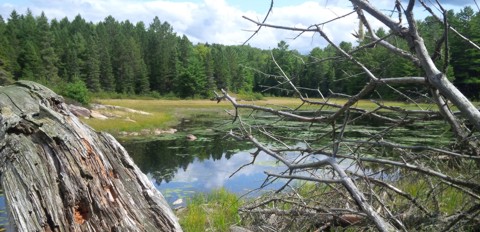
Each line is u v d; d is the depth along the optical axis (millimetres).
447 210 4070
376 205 4133
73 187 3119
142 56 81250
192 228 5980
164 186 11336
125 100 62625
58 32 85500
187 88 70438
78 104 32000
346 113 3035
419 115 3826
